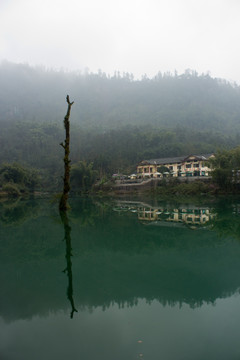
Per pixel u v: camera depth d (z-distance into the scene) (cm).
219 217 1420
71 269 598
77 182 5966
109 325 355
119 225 1195
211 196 3453
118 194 4797
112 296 452
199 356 281
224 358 278
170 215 1544
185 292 462
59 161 8462
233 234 964
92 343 313
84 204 2591
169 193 4300
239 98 18600
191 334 327
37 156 9231
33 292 473
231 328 340
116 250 759
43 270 593
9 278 543
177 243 832
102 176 6334
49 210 1967
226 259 655
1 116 16738
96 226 1170
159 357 281
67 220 1380
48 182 7238
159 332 335
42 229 1110
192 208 1956
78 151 8775
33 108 18238
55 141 10725
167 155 7531
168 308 403
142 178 5538
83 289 482
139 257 686
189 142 8612
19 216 1611
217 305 410
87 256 702
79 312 397
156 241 865
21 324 365
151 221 1305
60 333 338
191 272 566
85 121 16488
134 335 328
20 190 5331
